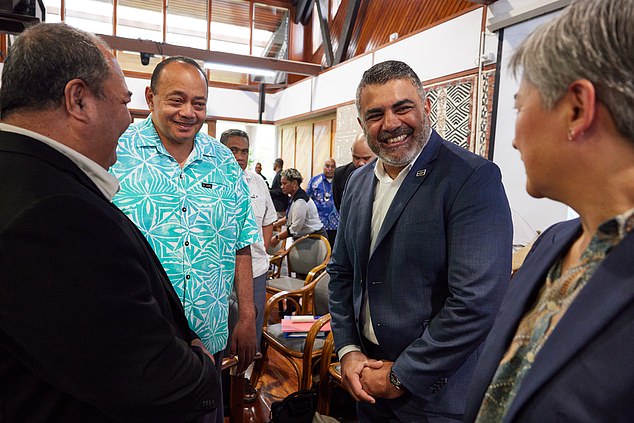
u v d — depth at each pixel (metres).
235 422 2.15
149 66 7.74
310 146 7.74
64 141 0.72
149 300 0.71
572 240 0.54
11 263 0.58
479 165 1.08
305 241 3.75
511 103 3.29
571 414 0.40
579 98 0.42
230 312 2.04
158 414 0.71
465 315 1.01
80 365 0.62
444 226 1.10
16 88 0.69
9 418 0.63
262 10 8.41
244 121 8.43
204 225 1.32
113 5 7.54
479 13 3.73
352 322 1.34
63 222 0.61
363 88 1.15
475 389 0.58
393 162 1.15
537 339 0.49
